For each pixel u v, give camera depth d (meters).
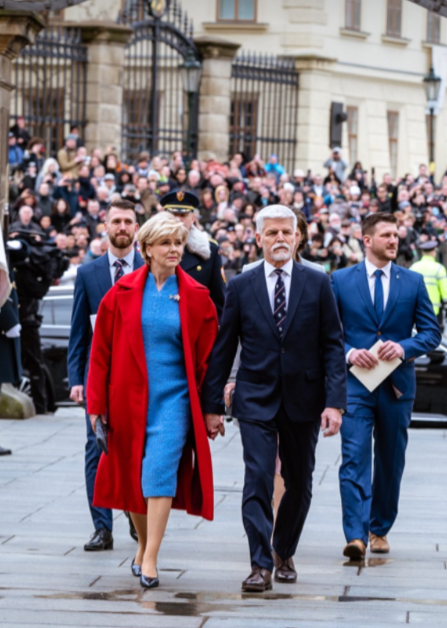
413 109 58.16
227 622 8.10
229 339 9.41
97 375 9.49
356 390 10.73
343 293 10.95
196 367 9.48
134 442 9.31
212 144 45.31
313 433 9.51
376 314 10.85
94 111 41.81
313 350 9.41
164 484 9.13
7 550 10.54
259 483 9.19
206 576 9.64
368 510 10.50
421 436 18.64
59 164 34.09
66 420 18.97
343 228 33.84
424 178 44.72
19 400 18.92
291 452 9.48
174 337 9.34
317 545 11.09
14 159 34.06
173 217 9.45
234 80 48.28
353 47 54.31
